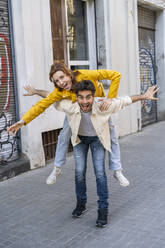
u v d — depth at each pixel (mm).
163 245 2789
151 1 9242
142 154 6238
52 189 4422
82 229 3184
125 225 3217
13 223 3406
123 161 5758
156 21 10391
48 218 3492
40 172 5254
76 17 6984
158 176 4805
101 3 7281
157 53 10547
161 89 10656
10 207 3854
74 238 3010
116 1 7656
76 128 3031
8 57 5176
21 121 2965
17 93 5324
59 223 3350
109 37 7445
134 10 8398
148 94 2990
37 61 5508
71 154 6348
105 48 7406
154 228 3115
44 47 5613
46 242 2963
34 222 3408
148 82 10094
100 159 3217
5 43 5113
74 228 3215
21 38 5184
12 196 4219
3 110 5117
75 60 7008
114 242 2891
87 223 3311
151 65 10305
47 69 5676
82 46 7230
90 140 3186
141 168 5270
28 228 3271
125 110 8211
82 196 3420
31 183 4715
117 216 3438
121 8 7902
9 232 3205
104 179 3223
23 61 5219
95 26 7441
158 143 7203
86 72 2980
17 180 4875
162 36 10359
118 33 7805
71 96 2955
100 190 3207
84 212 3564
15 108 5332
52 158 6066
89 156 6184
